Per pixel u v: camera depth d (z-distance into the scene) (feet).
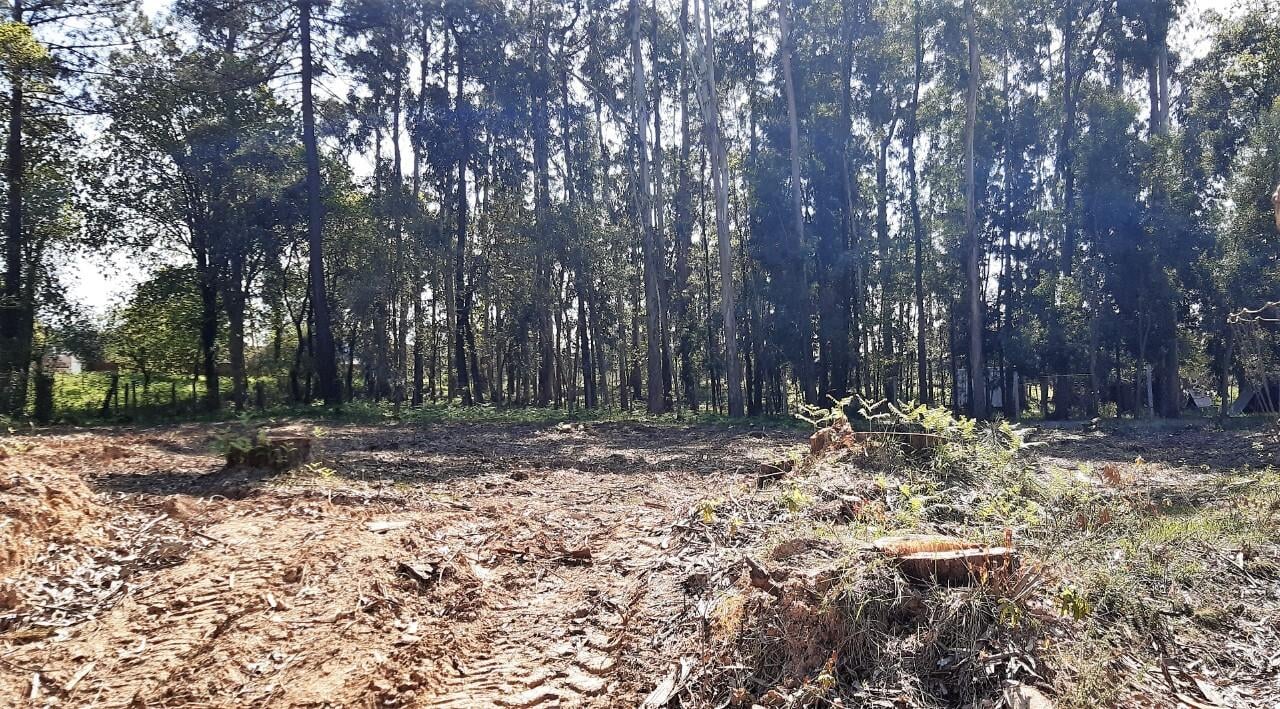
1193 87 99.35
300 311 107.96
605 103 103.91
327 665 11.48
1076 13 101.24
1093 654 10.68
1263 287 75.77
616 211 115.96
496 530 19.48
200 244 88.02
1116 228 87.92
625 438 52.90
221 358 99.91
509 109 105.09
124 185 84.12
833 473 21.29
